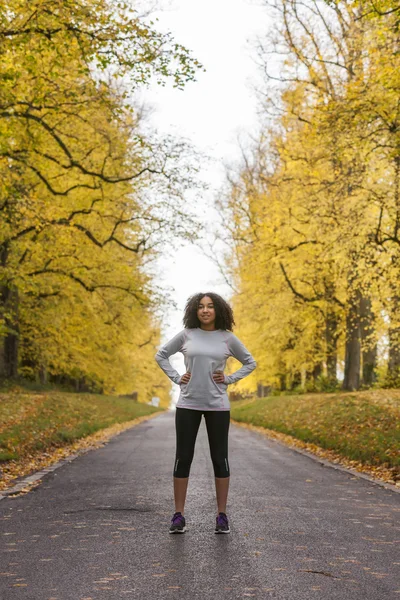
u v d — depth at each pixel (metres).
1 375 28.12
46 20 14.06
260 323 35.19
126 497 8.23
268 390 49.19
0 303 26.41
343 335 30.77
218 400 6.19
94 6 13.91
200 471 10.91
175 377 6.27
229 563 5.01
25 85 16.27
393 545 5.64
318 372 35.50
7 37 14.20
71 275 26.14
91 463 12.30
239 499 8.05
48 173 23.17
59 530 6.28
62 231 22.98
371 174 17.78
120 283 27.39
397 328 23.33
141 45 14.26
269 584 4.46
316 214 19.55
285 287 30.05
